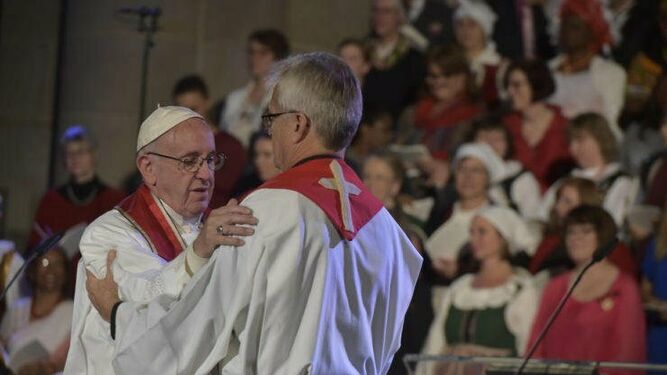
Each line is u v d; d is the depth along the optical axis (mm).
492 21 26188
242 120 26672
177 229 12211
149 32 27984
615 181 22578
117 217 12086
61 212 25234
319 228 10055
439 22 26938
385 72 26547
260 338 9883
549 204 22953
